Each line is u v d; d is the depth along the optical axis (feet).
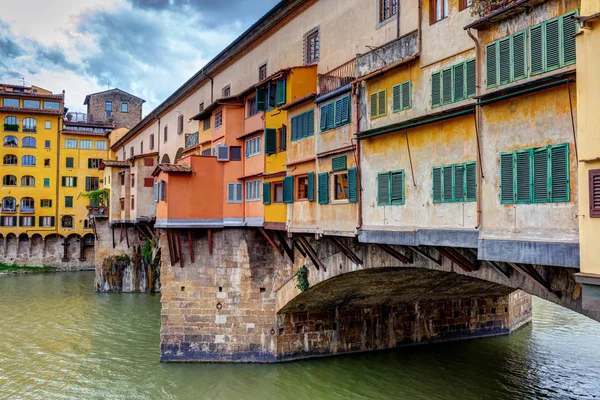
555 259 29.89
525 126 32.37
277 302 74.49
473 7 36.60
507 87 32.60
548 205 30.91
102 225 153.07
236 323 75.46
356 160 49.21
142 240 153.17
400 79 44.42
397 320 84.94
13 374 73.41
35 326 103.30
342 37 61.62
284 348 75.82
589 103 27.68
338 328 79.82
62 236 216.95
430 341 87.92
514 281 37.78
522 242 31.91
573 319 110.42
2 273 198.49
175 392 65.57
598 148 27.20
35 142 214.90
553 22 30.78
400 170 43.91
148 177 135.74
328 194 54.39
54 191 215.92
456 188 38.01
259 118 73.05
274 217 67.26
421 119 40.50
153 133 144.77
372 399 63.52
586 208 27.81
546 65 31.12
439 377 71.20
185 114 118.32
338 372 72.59
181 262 76.33
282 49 75.72
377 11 55.67
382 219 45.93
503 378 70.79
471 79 37.17
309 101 58.95
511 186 33.17
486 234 34.73
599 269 27.14
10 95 213.66
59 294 145.89
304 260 68.03
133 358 80.02
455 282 72.90
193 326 76.18
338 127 53.01
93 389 67.00
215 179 77.51
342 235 51.83
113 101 240.73
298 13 71.51
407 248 47.96
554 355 81.71
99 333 97.14
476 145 36.22
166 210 74.79
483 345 87.71
